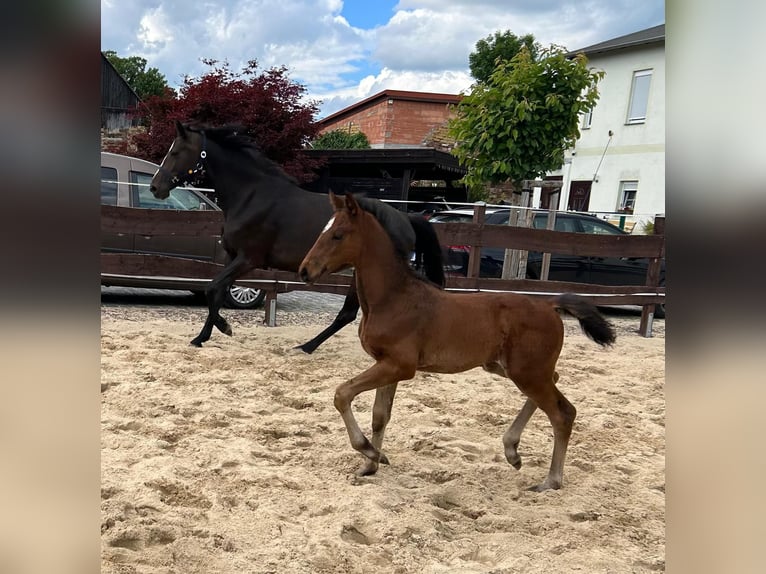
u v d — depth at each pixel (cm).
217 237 748
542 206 925
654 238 805
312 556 251
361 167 1605
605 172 1970
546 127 721
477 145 773
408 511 297
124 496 289
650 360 681
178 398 435
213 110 1202
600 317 338
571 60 734
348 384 316
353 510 293
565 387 550
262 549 255
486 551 269
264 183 591
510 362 328
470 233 733
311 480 326
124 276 666
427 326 312
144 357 527
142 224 670
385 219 357
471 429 429
